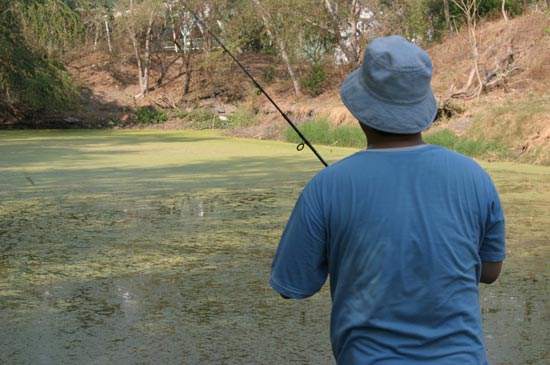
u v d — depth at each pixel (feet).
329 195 6.95
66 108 91.76
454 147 57.31
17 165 51.11
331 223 6.94
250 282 21.22
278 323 17.72
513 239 26.73
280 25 90.38
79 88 100.89
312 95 89.10
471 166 7.00
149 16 98.84
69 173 46.60
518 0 84.33
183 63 104.99
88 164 51.70
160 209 33.19
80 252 24.91
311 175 45.16
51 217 31.32
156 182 42.32
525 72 70.44
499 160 54.34
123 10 100.48
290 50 91.04
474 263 6.92
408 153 6.95
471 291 6.84
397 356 6.67
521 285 20.85
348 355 6.92
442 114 65.05
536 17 76.69
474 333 6.75
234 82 101.86
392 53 6.98
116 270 22.54
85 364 15.08
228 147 65.87
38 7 85.87
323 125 71.72
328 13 89.20
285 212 32.22
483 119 58.49
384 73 6.96
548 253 24.58
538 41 73.67
